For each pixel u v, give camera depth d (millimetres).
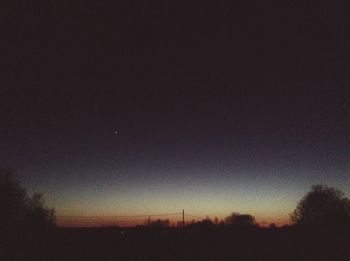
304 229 57438
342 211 60969
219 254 40469
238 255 39406
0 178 45844
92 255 40000
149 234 58656
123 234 58594
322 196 62906
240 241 50219
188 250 43688
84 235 55938
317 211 62250
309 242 45719
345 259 34719
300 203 64750
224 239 52906
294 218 64812
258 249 43125
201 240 52469
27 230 46438
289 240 48281
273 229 60312
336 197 62688
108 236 55969
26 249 39688
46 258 36625
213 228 64625
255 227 63281
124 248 45062
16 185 46688
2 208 45188
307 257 36594
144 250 43719
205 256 39375
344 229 52969
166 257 39219
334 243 43156
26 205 47969
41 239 46344
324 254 37656
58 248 42594
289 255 38219
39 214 49062
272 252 40656
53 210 50688
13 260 34375
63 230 51750
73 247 44469
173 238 55094
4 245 39719
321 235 49844
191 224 64688
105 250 43312
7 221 45312
